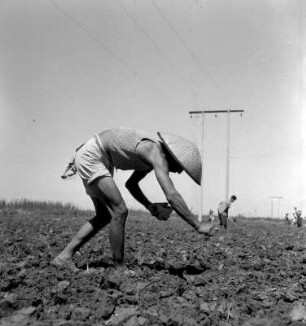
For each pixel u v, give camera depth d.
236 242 10.30
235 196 17.72
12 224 14.10
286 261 7.05
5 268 5.02
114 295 3.98
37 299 3.76
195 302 4.11
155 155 4.65
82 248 7.34
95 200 5.17
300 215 29.47
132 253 6.88
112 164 4.94
